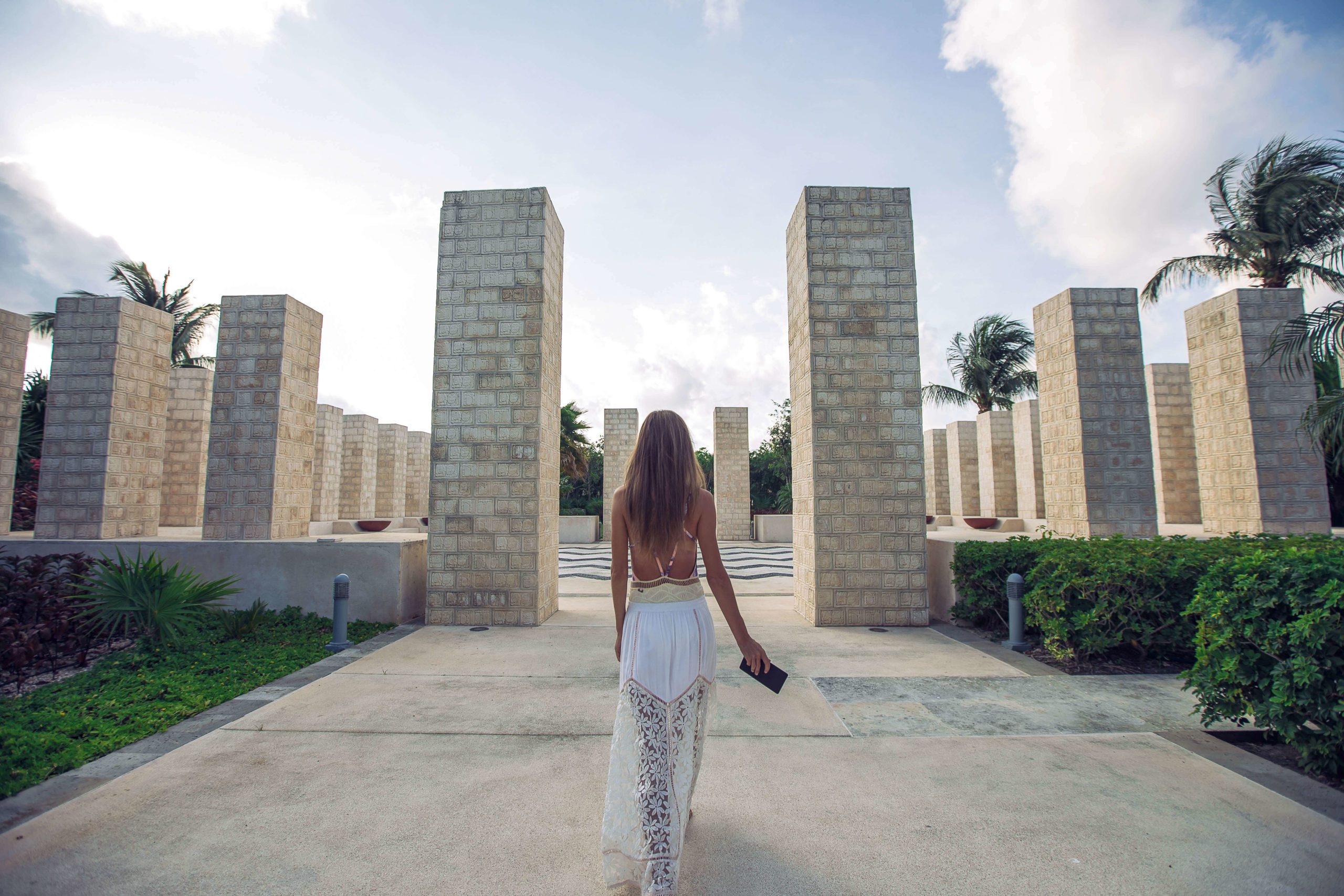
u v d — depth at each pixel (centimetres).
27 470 1366
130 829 265
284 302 833
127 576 588
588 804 289
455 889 223
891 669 534
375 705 435
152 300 2367
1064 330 912
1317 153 1162
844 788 304
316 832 262
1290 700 316
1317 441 845
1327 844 254
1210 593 369
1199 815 277
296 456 860
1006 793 299
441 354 759
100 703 434
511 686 482
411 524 1791
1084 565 543
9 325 906
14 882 226
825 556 740
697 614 229
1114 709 427
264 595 747
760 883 225
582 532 2236
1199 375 1011
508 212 766
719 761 337
